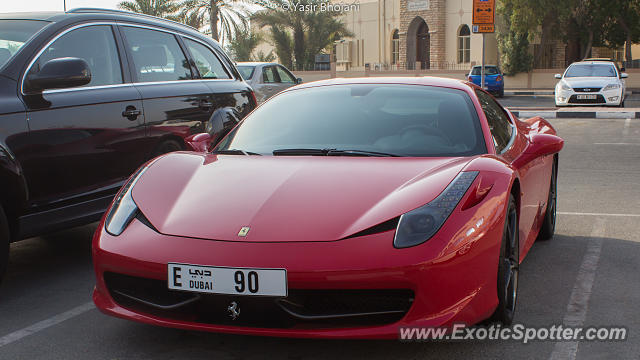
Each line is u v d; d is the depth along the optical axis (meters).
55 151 3.87
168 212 2.83
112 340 2.98
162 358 2.77
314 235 2.54
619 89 17.17
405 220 2.57
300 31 33.28
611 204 6.04
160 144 4.68
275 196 2.79
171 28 5.14
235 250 2.52
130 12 4.88
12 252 4.62
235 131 3.70
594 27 31.72
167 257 2.58
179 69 5.05
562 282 3.77
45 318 3.29
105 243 2.77
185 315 2.68
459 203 2.65
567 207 5.93
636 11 31.47
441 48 36.62
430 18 36.66
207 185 2.98
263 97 13.93
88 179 4.10
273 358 2.74
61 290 3.76
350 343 2.88
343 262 2.44
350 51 41.03
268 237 2.55
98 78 4.34
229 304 2.55
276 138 3.50
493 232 2.68
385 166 3.03
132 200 2.95
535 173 3.96
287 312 2.52
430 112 3.52
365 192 2.77
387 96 3.71
